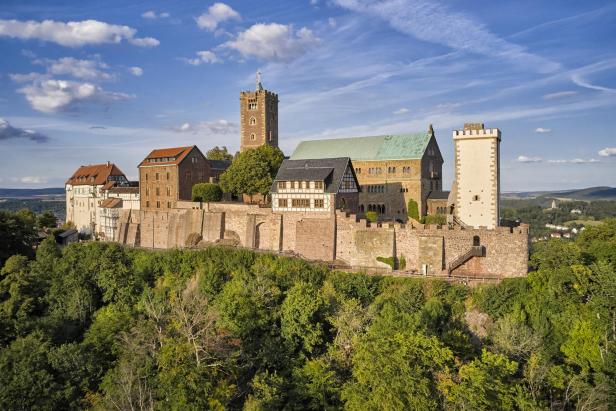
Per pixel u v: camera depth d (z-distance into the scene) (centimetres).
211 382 4069
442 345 4325
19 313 6200
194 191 10225
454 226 6850
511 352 4925
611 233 7631
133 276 7175
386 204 10369
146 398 4059
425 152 10175
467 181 7812
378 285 6391
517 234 6462
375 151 10650
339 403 4375
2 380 4747
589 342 5066
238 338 4931
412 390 3803
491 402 3828
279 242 8356
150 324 4944
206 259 7494
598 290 5425
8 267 7575
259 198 10681
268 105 12900
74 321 6400
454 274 6725
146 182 11575
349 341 4775
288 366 4912
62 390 4803
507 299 5741
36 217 13950
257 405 4012
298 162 8706
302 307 5175
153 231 10719
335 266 7362
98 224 13388
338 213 7794
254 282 5875
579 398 4444
